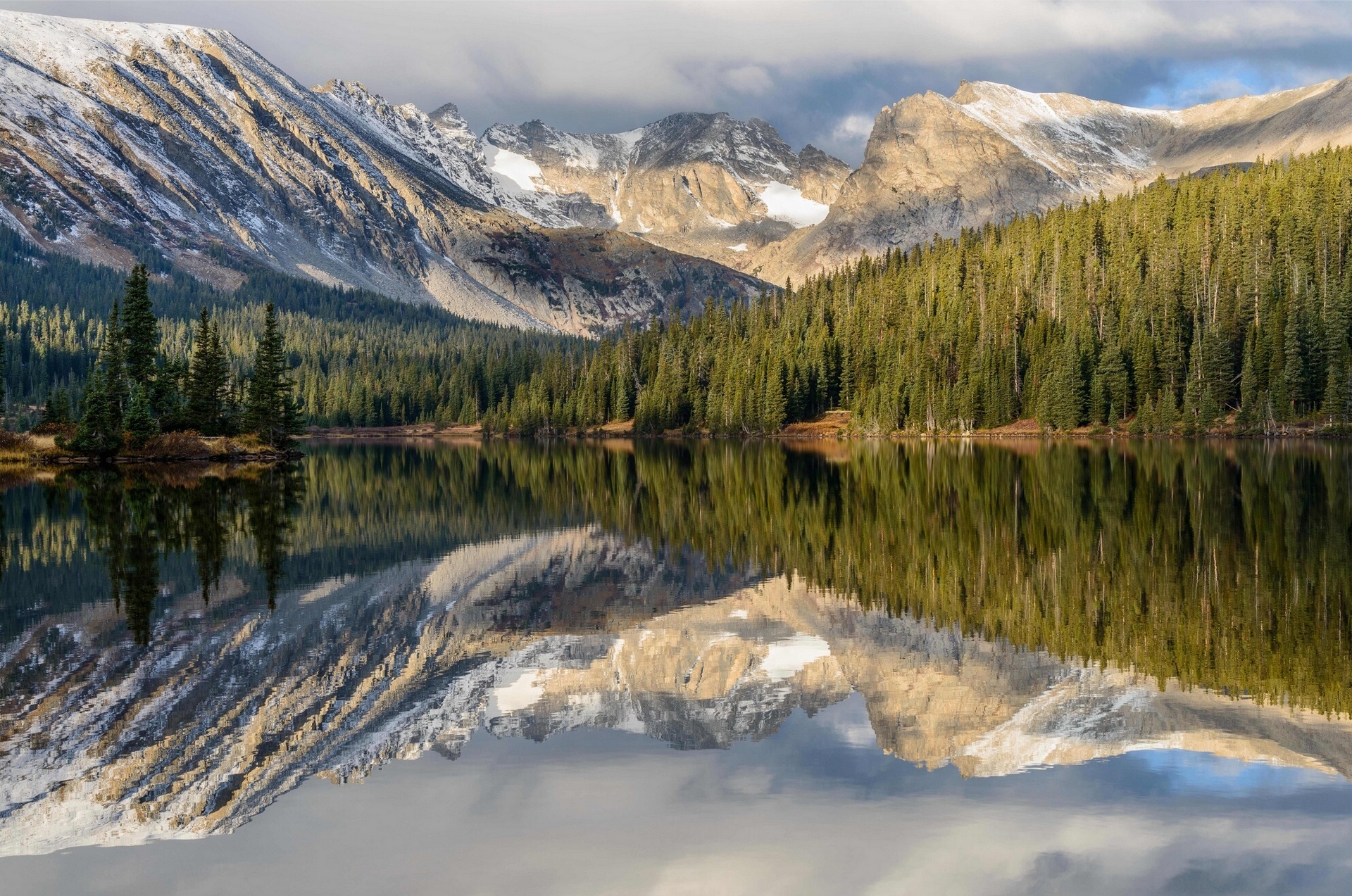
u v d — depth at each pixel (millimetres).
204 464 96500
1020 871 11883
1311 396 110312
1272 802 13781
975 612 26000
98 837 13180
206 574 32344
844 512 49094
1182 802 13836
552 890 11547
